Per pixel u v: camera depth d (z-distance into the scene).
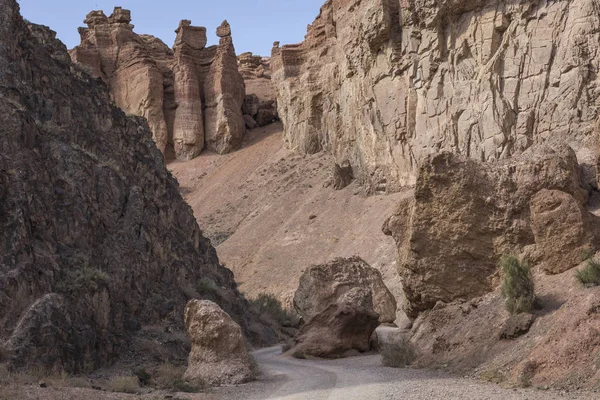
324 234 72.88
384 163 72.44
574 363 14.79
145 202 30.81
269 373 23.02
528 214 21.81
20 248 21.09
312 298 41.66
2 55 25.75
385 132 71.62
